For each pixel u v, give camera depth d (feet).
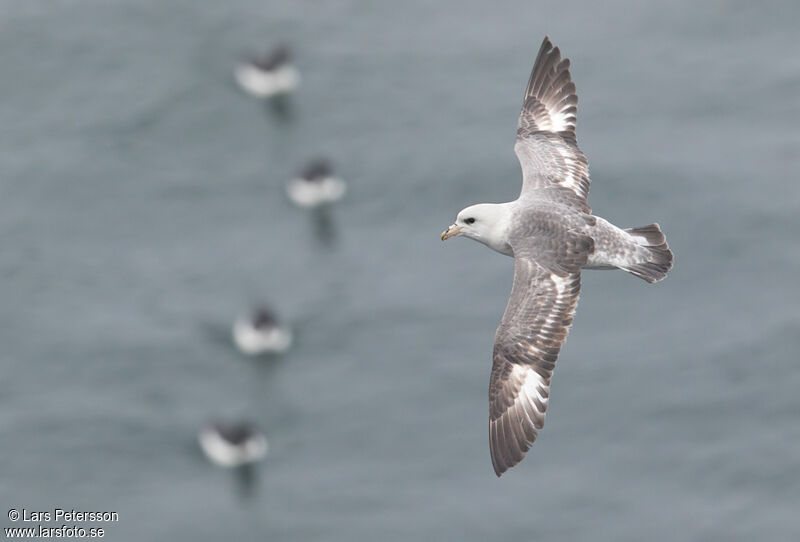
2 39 185.06
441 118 167.02
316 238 154.20
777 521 111.24
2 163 165.07
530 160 62.85
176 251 154.30
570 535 112.37
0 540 116.26
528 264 56.80
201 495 122.83
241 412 131.75
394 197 156.87
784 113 161.89
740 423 121.49
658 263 58.49
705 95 166.40
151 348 139.13
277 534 117.19
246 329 140.05
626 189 150.20
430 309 138.62
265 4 192.34
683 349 129.70
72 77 179.63
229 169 166.81
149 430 129.80
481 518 115.03
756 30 178.50
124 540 117.91
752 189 148.15
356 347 136.46
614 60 174.40
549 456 120.67
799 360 126.62
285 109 174.81
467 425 124.98
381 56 179.93
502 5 188.14
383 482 120.78
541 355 54.19
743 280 137.08
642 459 119.03
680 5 184.44
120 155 168.04
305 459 125.29
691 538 110.83
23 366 135.95
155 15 190.19
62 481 123.54
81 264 150.92
